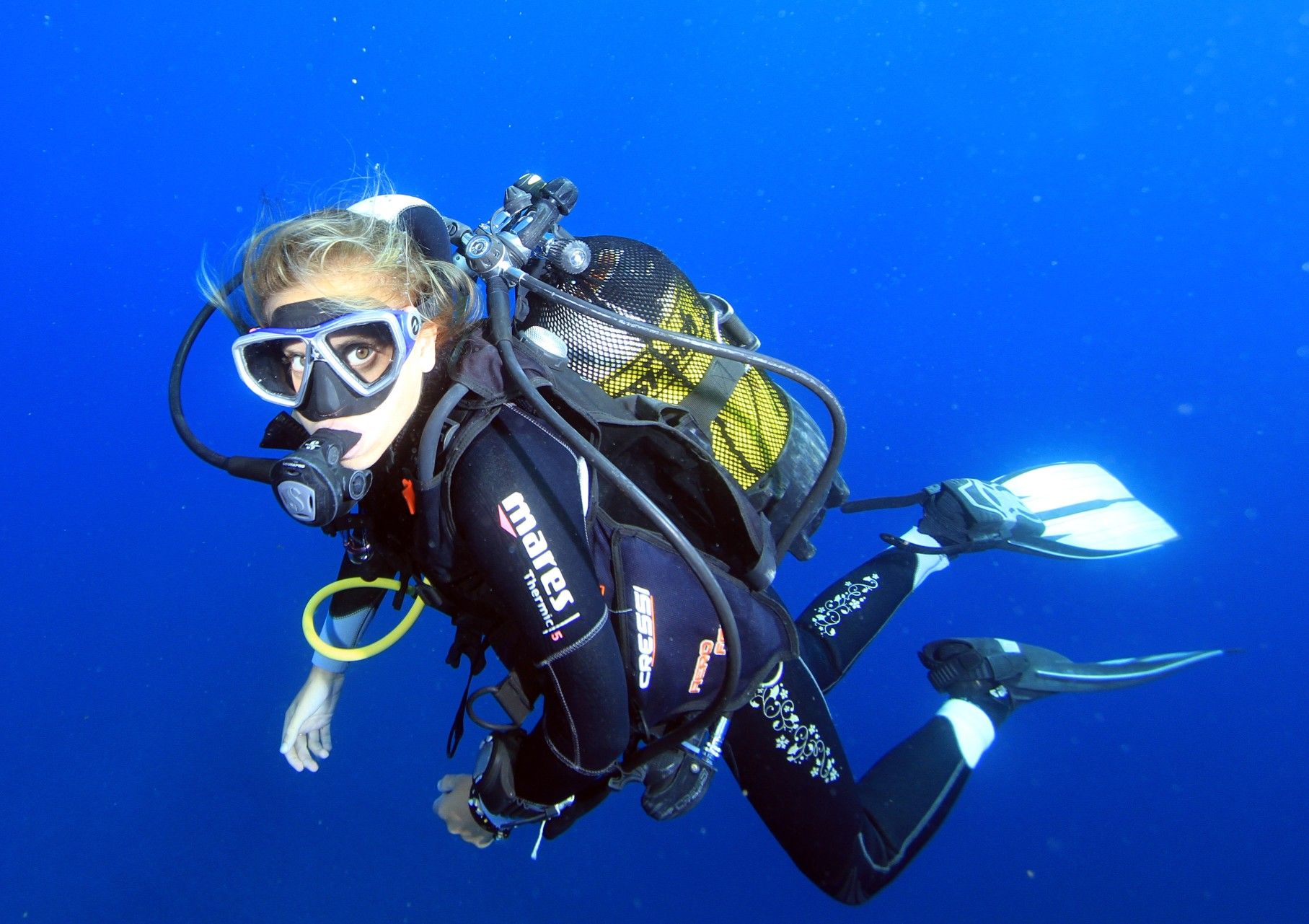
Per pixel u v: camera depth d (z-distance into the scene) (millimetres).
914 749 2689
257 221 1475
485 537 1174
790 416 1830
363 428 1193
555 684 1242
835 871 2262
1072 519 3514
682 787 1887
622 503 1500
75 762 4637
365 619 2023
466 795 1891
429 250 1351
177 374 1469
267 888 4172
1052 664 3014
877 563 3131
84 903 4102
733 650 1263
